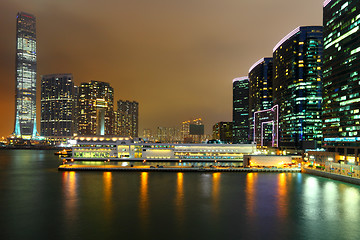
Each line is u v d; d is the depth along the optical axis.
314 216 82.00
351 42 159.75
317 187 123.00
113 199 100.56
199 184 129.62
